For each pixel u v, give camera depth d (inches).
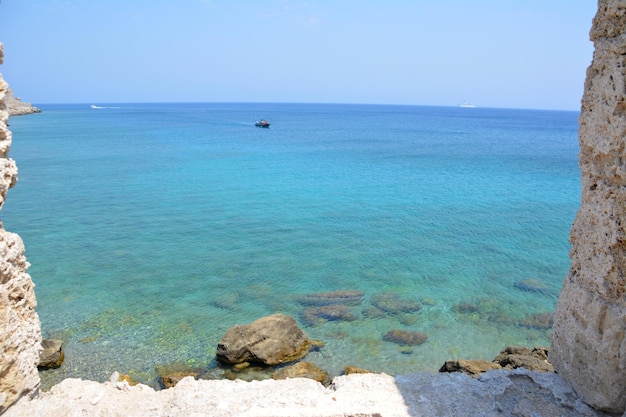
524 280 740.0
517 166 2005.4
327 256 836.6
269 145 2800.2
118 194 1320.1
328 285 711.7
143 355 513.7
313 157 2249.0
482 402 244.8
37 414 227.9
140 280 718.5
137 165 1866.4
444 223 1060.5
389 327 587.2
